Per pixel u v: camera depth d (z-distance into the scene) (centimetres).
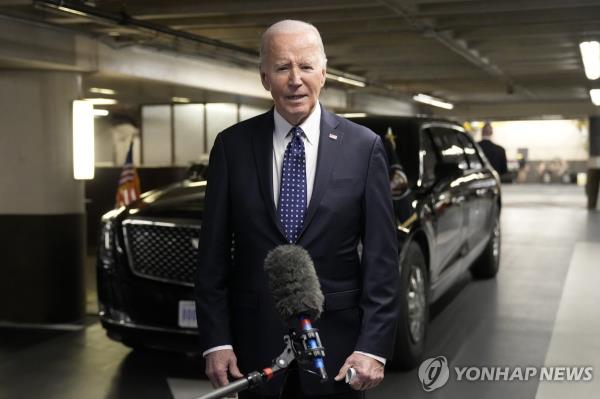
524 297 752
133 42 757
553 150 4350
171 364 540
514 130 4403
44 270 681
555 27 806
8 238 683
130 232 495
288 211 225
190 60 910
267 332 224
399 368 507
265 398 223
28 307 682
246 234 228
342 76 1128
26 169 679
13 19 611
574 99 1791
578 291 783
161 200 514
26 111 676
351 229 227
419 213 523
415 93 1552
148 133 1420
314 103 225
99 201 1228
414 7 670
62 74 683
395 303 227
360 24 766
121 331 496
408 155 581
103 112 1338
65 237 685
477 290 793
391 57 1021
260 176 228
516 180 4278
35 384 495
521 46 927
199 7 646
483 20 754
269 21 706
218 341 228
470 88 1528
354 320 228
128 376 511
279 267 202
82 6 591
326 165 225
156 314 484
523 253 1083
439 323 645
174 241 480
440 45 908
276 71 217
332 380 224
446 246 598
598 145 1950
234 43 873
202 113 1369
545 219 1681
